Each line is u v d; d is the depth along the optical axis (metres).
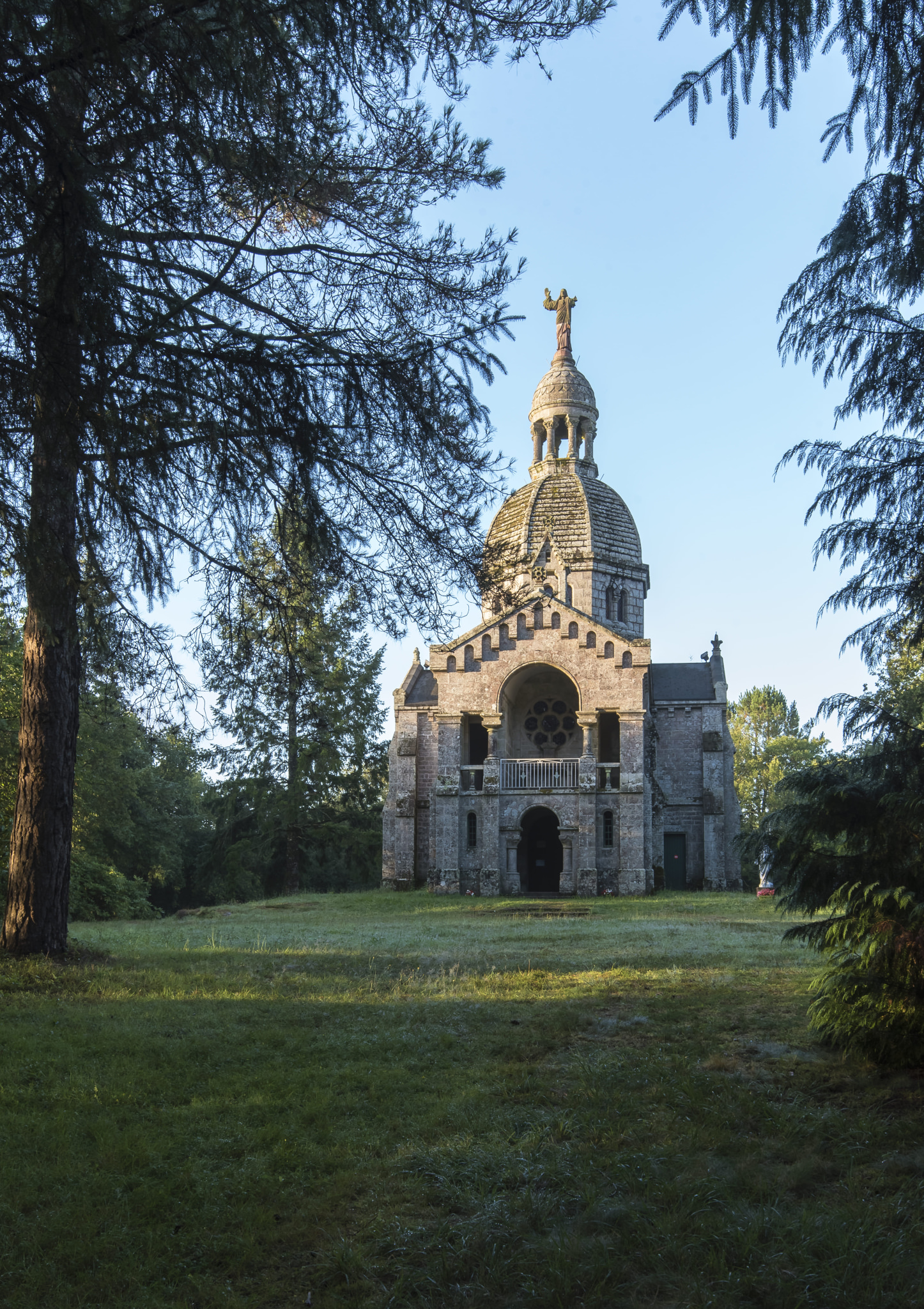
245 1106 8.81
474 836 47.03
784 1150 7.93
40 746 17.34
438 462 10.29
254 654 12.24
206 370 8.59
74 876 41.31
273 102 8.01
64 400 7.40
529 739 50.97
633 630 54.97
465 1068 10.30
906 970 9.83
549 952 20.73
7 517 7.53
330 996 14.36
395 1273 6.02
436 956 19.86
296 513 9.73
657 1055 10.80
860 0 6.68
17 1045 10.70
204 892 70.25
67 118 7.16
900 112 7.22
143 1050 10.66
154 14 7.26
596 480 56.91
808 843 10.40
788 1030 11.93
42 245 7.06
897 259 8.88
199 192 8.13
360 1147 7.97
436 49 8.30
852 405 9.85
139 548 8.94
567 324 59.41
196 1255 6.27
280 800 52.19
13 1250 6.14
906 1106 8.98
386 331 10.11
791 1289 5.74
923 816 9.47
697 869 51.41
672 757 52.59
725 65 7.05
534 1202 6.86
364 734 54.78
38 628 8.21
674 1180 7.24
